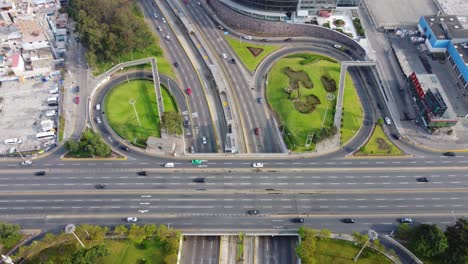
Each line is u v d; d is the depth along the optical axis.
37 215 184.62
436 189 196.38
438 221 184.12
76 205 188.38
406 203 190.50
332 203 190.00
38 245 166.62
